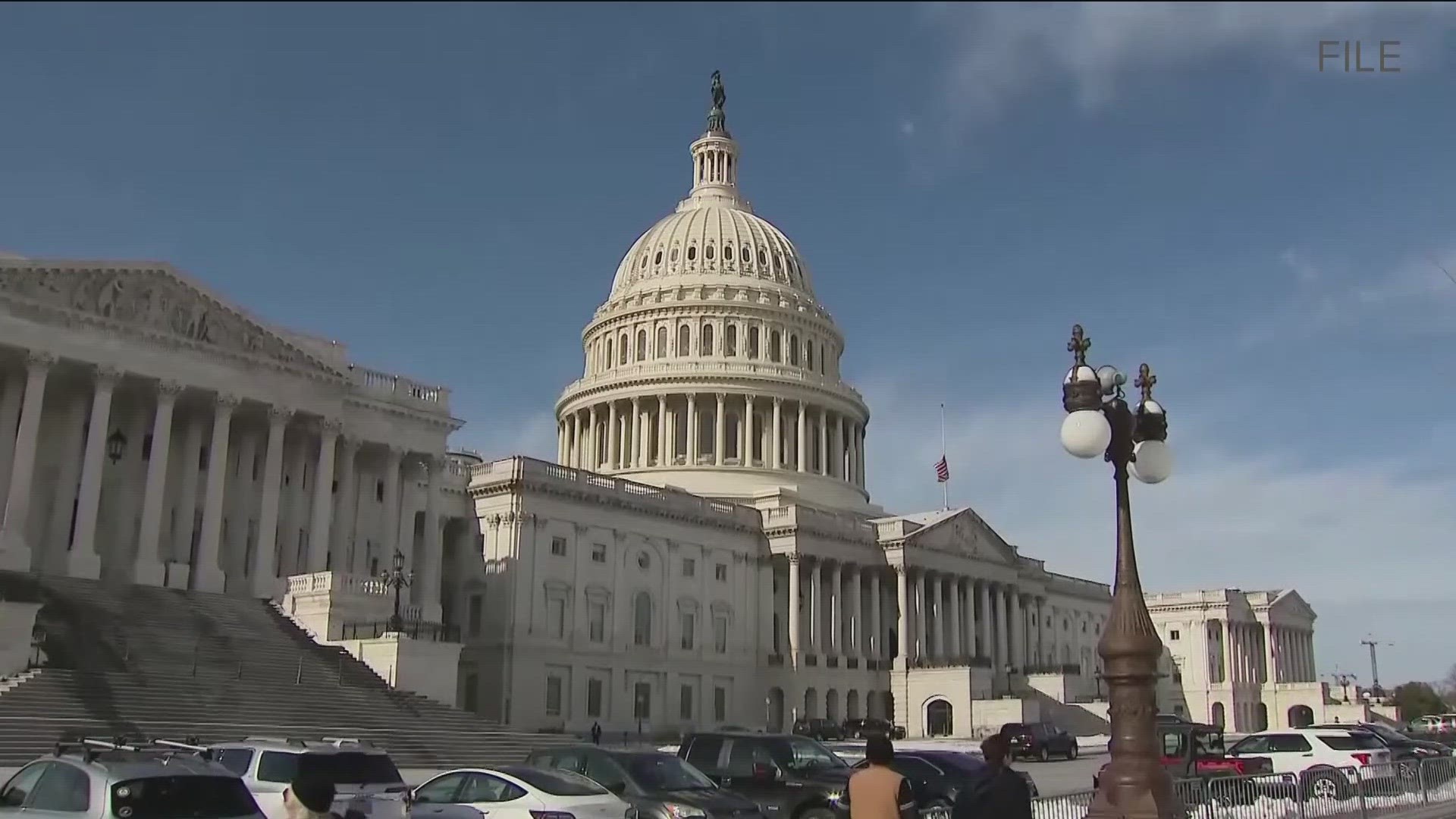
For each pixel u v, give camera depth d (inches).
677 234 5595.5
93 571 2487.7
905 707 4500.5
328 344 3063.5
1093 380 866.1
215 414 2738.7
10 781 811.4
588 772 1124.5
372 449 3144.7
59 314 2486.5
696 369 5088.6
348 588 2662.4
